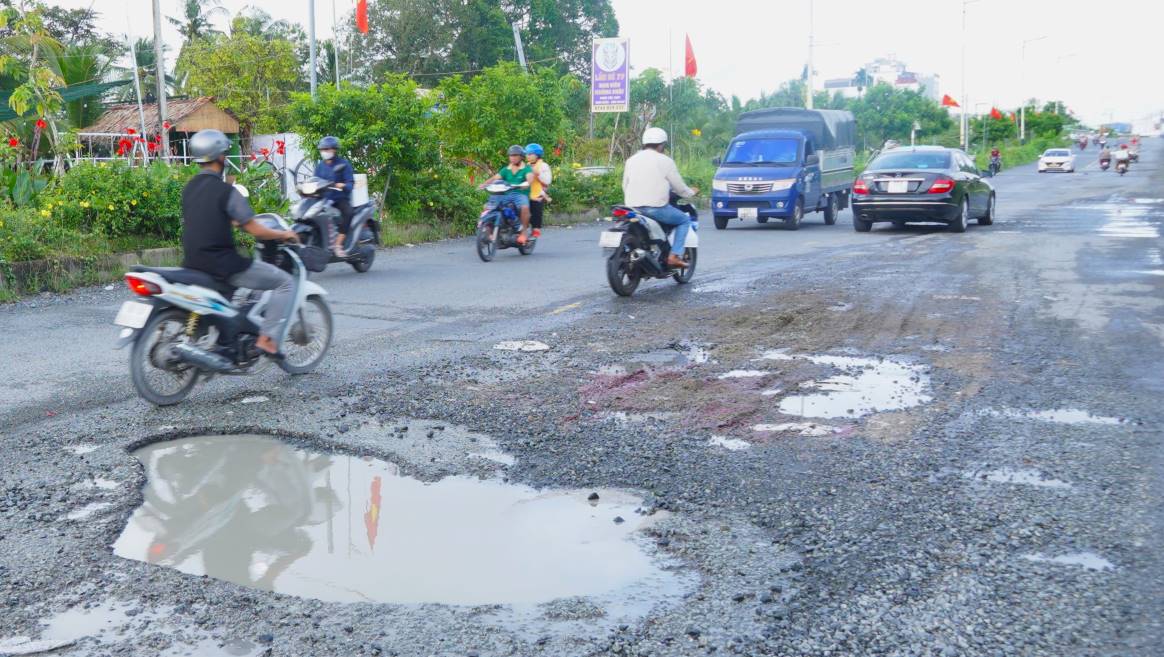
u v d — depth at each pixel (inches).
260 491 185.5
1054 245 601.9
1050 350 298.5
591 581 144.3
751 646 124.5
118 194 506.6
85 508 175.0
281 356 265.0
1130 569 145.6
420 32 2142.0
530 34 2541.8
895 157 756.6
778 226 853.2
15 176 515.8
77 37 1626.5
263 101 1604.3
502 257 594.6
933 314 365.7
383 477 193.2
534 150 589.0
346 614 134.3
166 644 126.1
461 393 254.2
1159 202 1024.2
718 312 379.6
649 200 423.2
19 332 341.1
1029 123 3966.5
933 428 219.0
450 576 146.4
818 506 172.7
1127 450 201.9
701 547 156.1
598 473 192.2
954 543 155.7
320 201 478.6
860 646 124.3
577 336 333.1
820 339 323.3
